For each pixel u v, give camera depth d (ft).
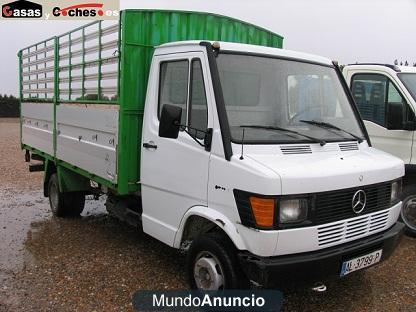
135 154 17.10
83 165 20.48
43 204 28.78
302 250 12.53
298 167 12.60
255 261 12.19
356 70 23.36
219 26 18.02
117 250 19.77
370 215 14.08
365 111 22.95
